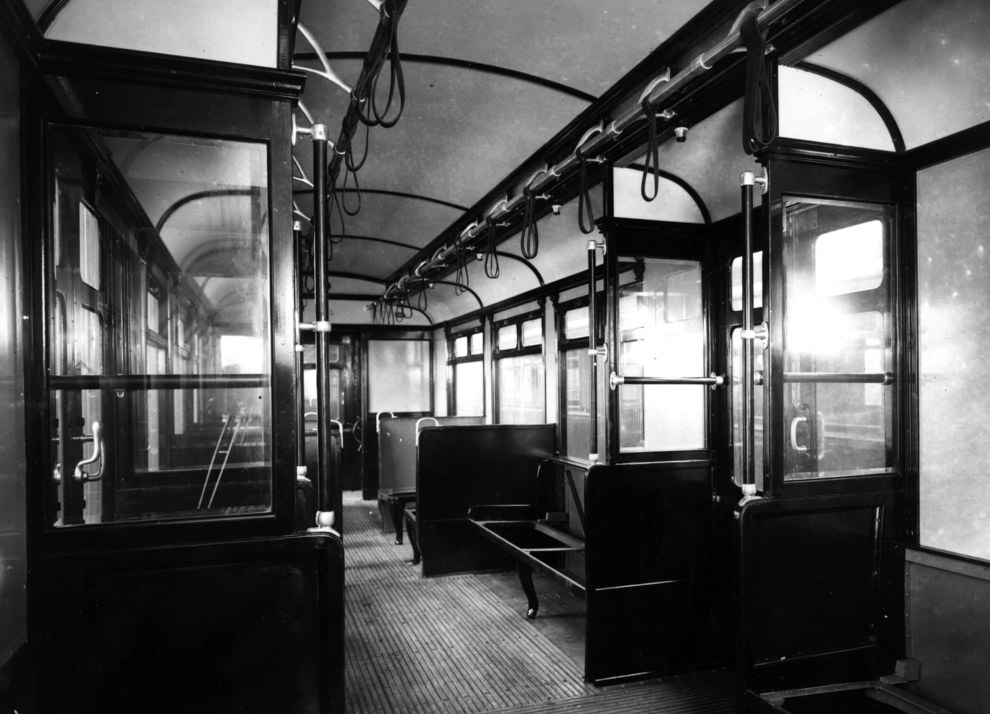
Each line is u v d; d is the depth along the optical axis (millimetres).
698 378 3570
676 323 3982
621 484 3566
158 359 3709
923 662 2701
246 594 1906
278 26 1938
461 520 5695
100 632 1799
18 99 1714
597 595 3521
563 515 5484
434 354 10219
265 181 1968
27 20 1614
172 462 3982
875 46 2473
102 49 1775
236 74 1891
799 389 3217
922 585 2705
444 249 6266
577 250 5387
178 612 1856
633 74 3041
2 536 1567
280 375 1946
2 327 1591
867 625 2732
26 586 1720
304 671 1941
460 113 3707
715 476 3859
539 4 2656
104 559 1782
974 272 2539
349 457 10172
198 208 3268
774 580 2584
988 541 2494
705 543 3723
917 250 2742
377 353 10070
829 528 2674
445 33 2898
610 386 3561
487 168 4512
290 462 1944
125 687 1812
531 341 6734
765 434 2570
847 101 2676
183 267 3779
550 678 3584
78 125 1803
